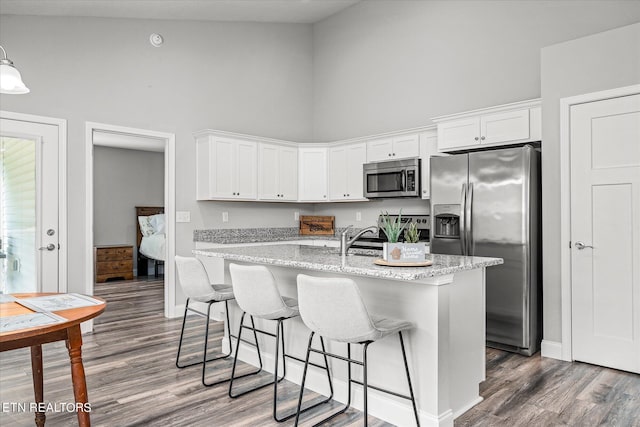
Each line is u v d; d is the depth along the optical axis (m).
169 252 4.73
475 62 4.54
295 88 6.11
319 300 1.97
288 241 5.41
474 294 2.51
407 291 2.26
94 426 2.25
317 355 2.73
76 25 4.11
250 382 2.87
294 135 6.08
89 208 4.14
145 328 4.24
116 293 6.15
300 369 2.84
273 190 5.42
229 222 5.32
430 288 2.16
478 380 2.54
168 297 4.73
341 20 5.94
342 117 5.93
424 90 4.99
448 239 3.87
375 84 5.52
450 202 3.84
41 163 3.85
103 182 8.08
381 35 5.46
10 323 1.63
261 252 3.10
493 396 2.62
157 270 7.81
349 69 5.84
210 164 4.78
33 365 2.17
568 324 3.27
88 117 4.16
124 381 2.86
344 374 2.56
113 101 4.34
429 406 2.17
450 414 2.21
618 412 2.40
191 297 2.97
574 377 2.93
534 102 3.59
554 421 2.30
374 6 5.54
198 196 4.98
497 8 4.37
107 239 8.12
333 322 1.97
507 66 4.29
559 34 3.95
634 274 2.99
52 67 3.94
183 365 3.16
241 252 3.11
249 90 5.57
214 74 5.21
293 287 2.97
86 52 4.17
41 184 3.85
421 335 2.20
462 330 2.40
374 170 5.00
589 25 3.78
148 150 8.52
